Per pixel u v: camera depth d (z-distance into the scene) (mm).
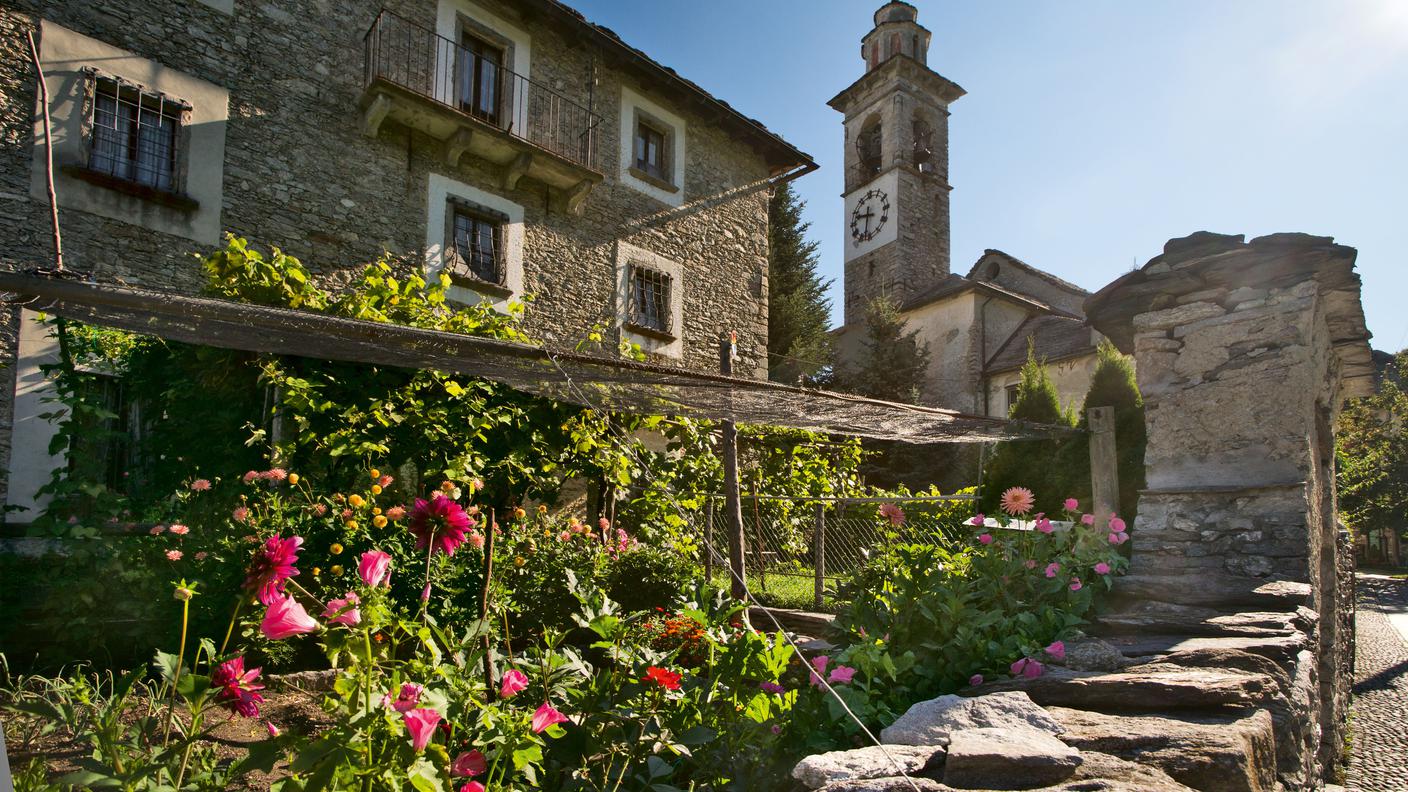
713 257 12094
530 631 4527
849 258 25797
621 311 10547
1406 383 20766
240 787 2314
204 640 1735
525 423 5383
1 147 6098
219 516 4180
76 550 3771
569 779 2078
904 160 24203
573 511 8984
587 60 10539
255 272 5191
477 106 9422
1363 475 18328
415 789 1487
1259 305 4199
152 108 6992
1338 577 5820
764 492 8586
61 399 4578
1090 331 16625
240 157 7488
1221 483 4207
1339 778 4777
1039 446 8180
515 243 9562
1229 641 2941
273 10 7859
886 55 25547
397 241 8539
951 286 20062
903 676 2975
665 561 5305
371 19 8578
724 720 2324
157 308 2303
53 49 6414
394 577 4047
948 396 19469
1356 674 7727
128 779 1471
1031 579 3482
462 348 2881
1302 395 3977
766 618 6199
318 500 4477
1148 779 1673
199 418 4734
